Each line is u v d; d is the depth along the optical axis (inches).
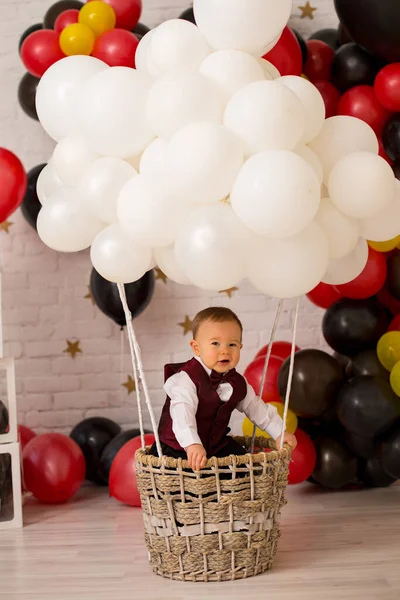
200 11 69.9
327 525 90.9
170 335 125.4
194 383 77.5
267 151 63.0
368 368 102.0
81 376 124.9
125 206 67.4
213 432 78.8
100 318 124.9
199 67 71.3
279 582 71.9
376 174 68.0
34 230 121.5
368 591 69.0
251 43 70.5
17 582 74.1
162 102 66.2
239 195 62.2
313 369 101.0
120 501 105.9
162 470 72.5
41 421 124.4
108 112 68.6
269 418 82.7
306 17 126.1
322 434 106.9
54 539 88.7
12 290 123.8
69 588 72.1
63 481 103.8
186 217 67.3
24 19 123.7
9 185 94.5
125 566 78.2
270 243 65.4
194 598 68.4
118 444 110.3
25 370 124.2
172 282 125.0
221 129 63.6
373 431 97.0
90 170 71.4
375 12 93.0
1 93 123.3
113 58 101.1
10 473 98.4
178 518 72.7
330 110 105.6
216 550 72.5
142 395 125.2
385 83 96.7
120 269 71.6
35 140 123.6
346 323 102.0
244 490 72.5
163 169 67.6
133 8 110.0
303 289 66.8
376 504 100.6
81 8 111.7
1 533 92.0
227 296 126.0
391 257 100.4
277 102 63.7
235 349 78.6
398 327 100.9
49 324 124.5
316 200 62.1
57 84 74.6
